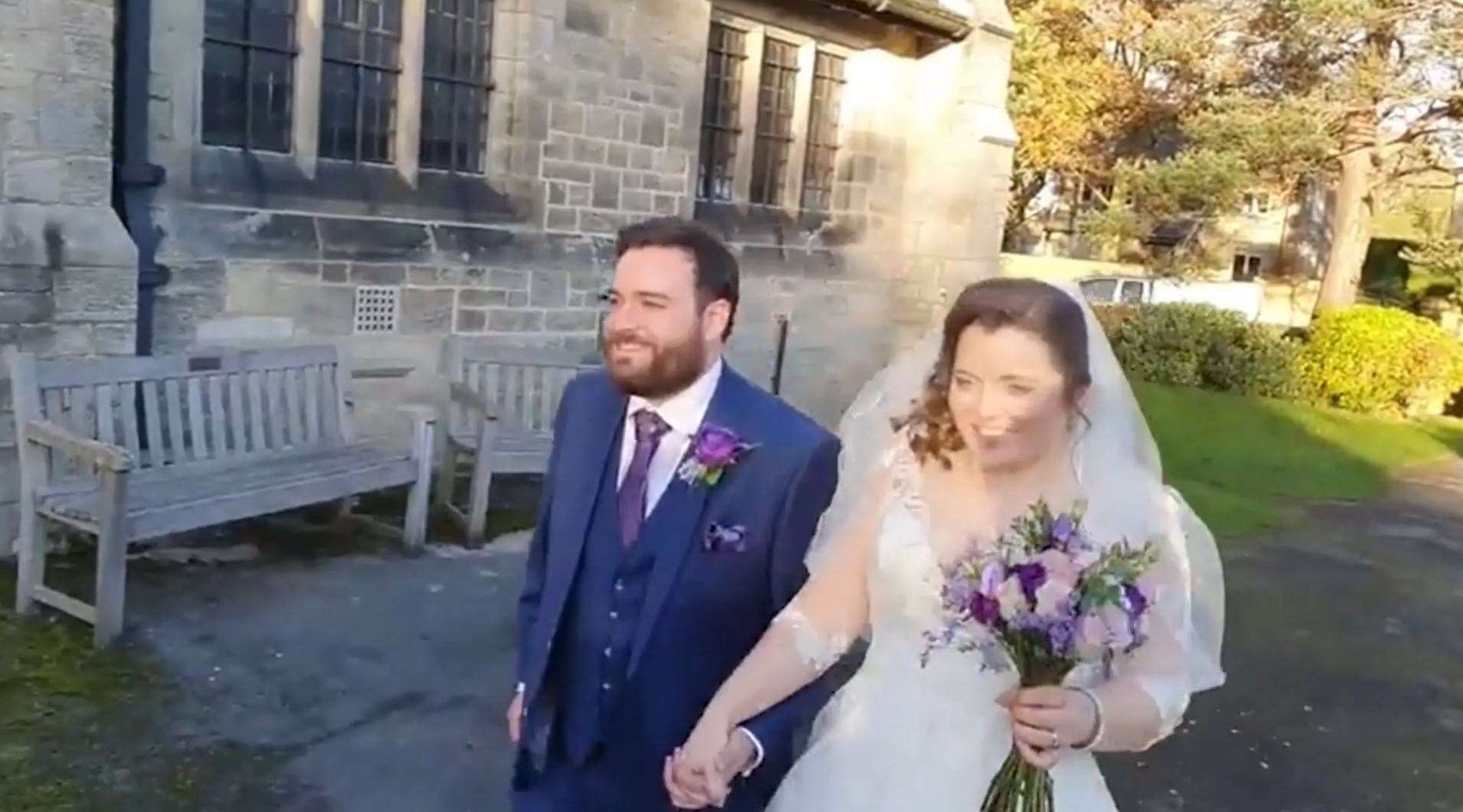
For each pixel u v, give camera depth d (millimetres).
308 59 6883
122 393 5258
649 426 2389
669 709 2355
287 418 5992
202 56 6418
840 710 2410
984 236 12344
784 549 2316
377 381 7473
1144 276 23594
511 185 8180
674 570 2324
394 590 5562
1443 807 4520
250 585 5426
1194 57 19609
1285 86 18688
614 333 2332
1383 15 16734
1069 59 23078
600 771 2408
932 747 2236
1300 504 10406
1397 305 22984
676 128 9297
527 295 8289
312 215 7020
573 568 2420
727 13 9922
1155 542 2123
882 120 11875
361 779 3818
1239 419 14914
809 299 11336
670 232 2346
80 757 3756
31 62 5195
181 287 6410
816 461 2338
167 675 4391
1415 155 19484
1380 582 7945
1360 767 4824
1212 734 4977
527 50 8023
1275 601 7234
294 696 4348
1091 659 1998
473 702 4461
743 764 2236
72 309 5418
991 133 12016
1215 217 20672
